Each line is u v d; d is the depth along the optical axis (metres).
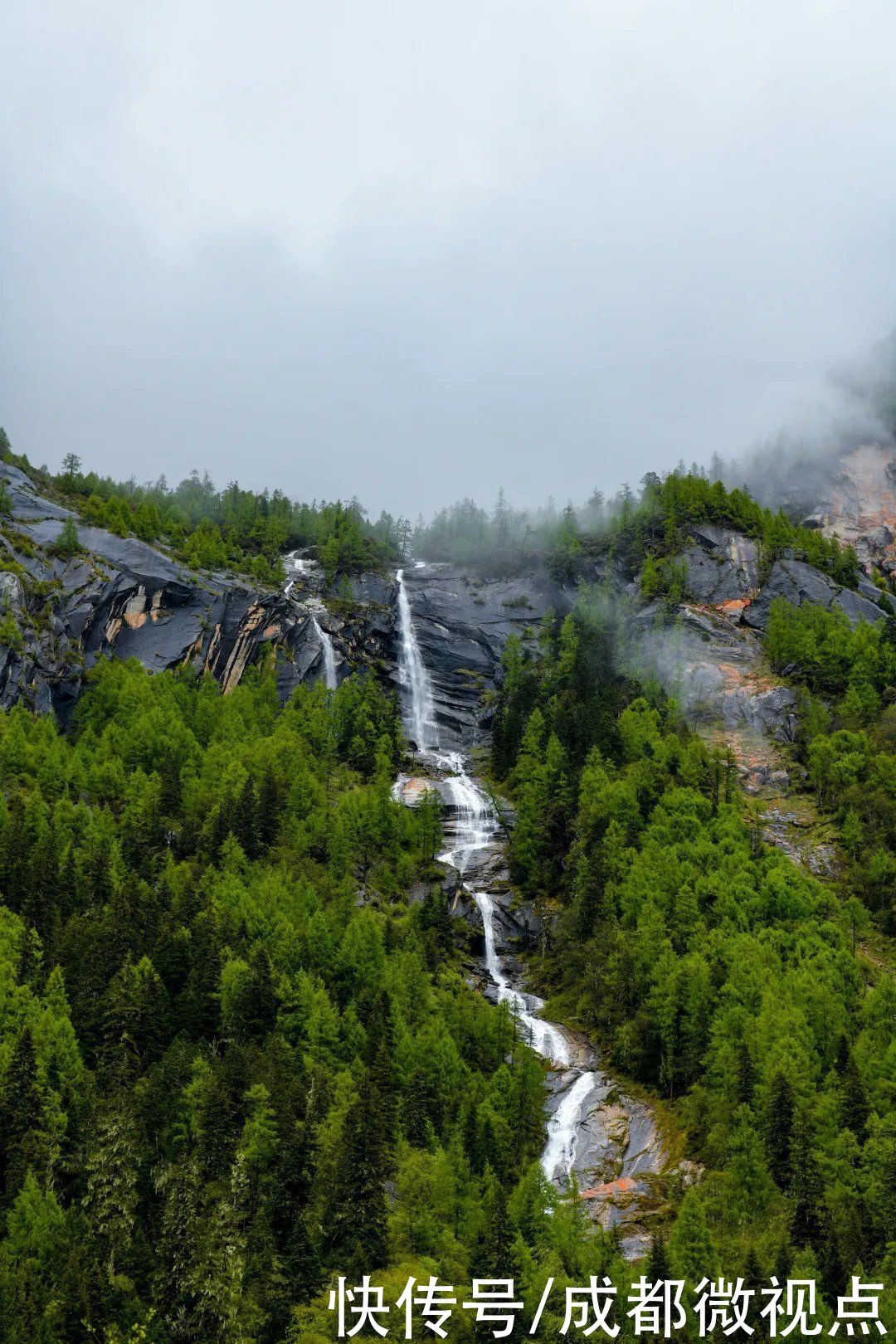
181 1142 85.62
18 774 140.12
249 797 136.75
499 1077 100.44
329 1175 81.25
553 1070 115.38
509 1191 89.12
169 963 106.50
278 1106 87.25
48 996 96.62
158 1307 73.12
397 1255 77.38
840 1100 94.25
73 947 105.12
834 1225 80.56
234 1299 73.19
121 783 143.25
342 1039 102.06
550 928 143.38
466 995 121.75
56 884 114.00
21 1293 69.88
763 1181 87.44
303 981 104.75
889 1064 98.88
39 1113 85.06
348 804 149.75
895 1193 83.12
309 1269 75.88
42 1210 76.06
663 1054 112.94
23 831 119.69
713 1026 106.12
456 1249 78.06
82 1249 74.31
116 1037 95.19
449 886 146.75
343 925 122.88
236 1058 90.12
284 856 134.50
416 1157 85.69
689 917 124.38
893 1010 108.94
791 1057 99.12
